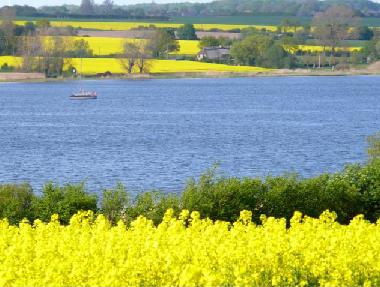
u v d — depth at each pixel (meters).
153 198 80.50
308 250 47.66
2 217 77.38
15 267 46.22
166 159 181.62
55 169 166.75
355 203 81.75
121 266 44.91
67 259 47.16
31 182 151.25
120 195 79.19
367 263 46.25
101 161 178.25
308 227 53.62
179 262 46.06
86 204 77.88
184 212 57.75
